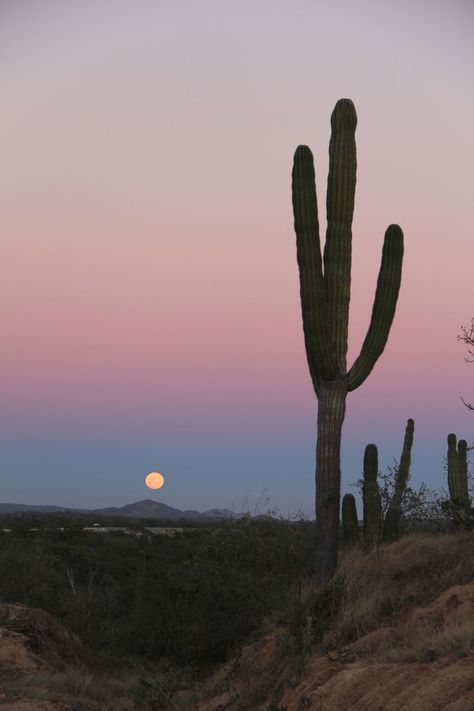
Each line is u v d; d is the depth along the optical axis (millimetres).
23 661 16125
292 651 10695
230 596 19141
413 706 6855
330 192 14148
